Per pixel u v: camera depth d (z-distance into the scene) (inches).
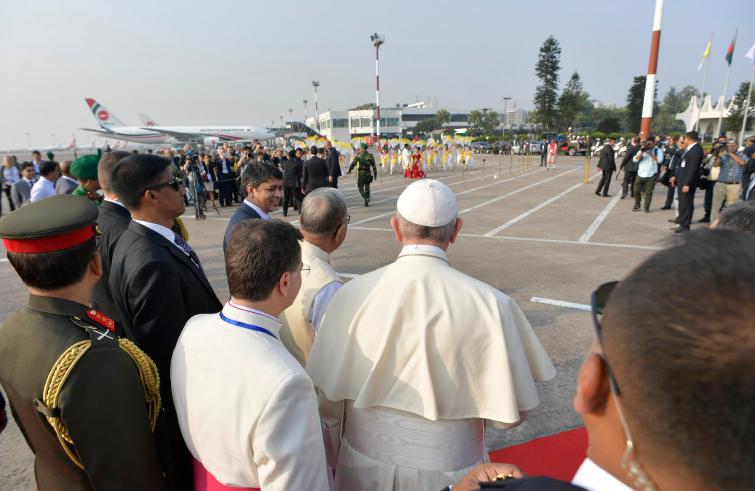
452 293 53.4
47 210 48.8
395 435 54.1
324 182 433.7
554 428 109.7
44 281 47.9
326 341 59.6
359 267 250.8
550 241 301.7
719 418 15.9
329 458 65.9
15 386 46.9
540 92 2375.7
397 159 960.9
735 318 15.8
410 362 52.7
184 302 74.6
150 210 77.0
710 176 351.9
